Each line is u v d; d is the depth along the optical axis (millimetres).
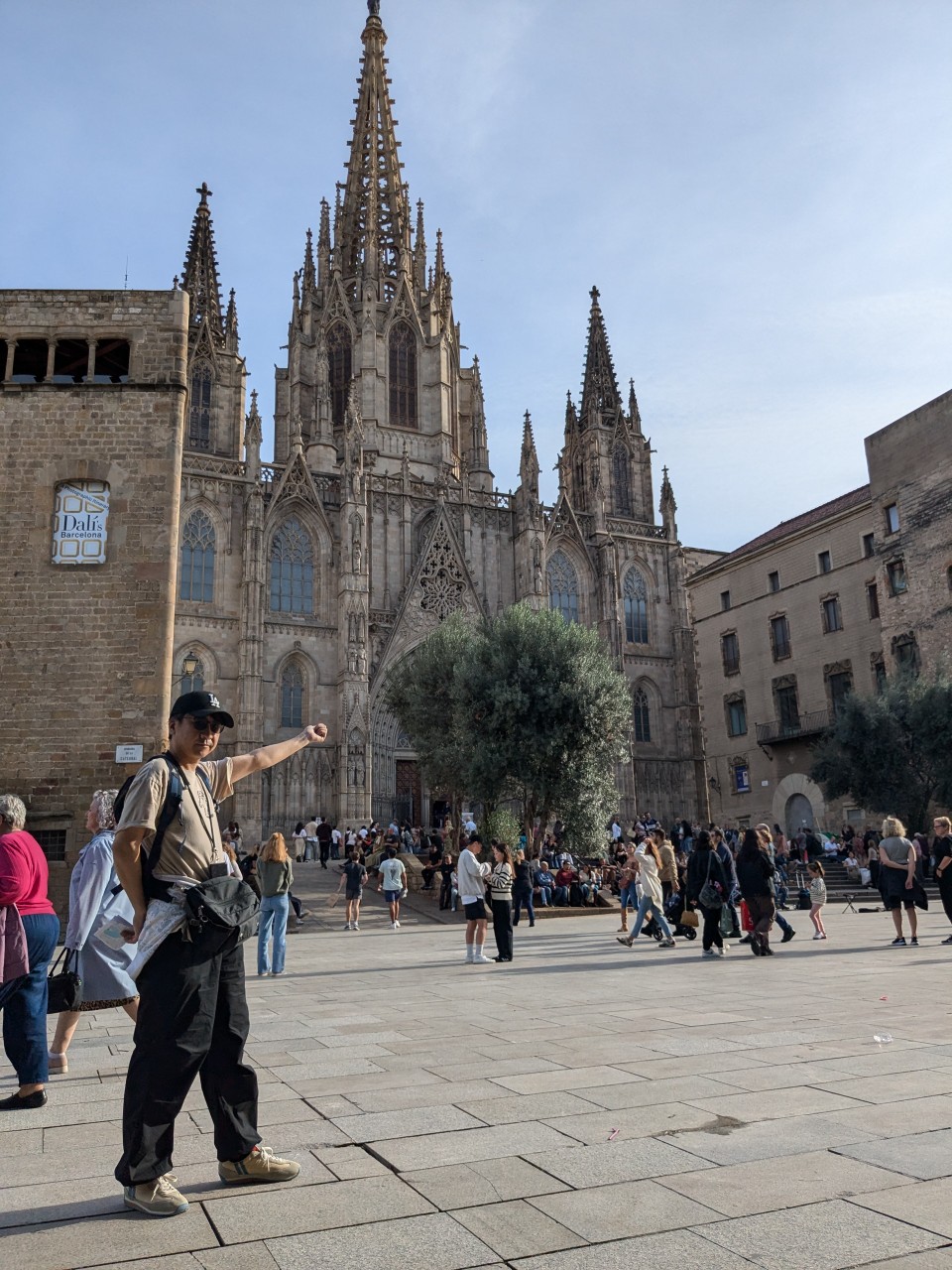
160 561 28812
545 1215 5188
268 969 19219
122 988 9906
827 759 54938
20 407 29625
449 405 85125
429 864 43969
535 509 74688
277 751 6926
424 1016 12523
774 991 13977
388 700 61344
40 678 27844
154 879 5832
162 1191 5422
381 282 90000
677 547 81375
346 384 83188
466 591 71938
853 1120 6875
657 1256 4645
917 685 52562
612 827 60969
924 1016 11422
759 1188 5531
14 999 8406
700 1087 7953
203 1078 5930
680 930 25703
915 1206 5199
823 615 67375
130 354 30203
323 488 69938
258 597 62875
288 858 19438
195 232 74500
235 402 70938
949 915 20781
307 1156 6344
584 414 87000
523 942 25953
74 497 29094
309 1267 4602
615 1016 11930
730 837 49375
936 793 50938
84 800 27156
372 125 94000
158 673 28000
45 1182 6102
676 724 77625
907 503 59562
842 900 42562
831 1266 4496
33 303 30438
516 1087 8117
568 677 45875
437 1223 5109
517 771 44781
